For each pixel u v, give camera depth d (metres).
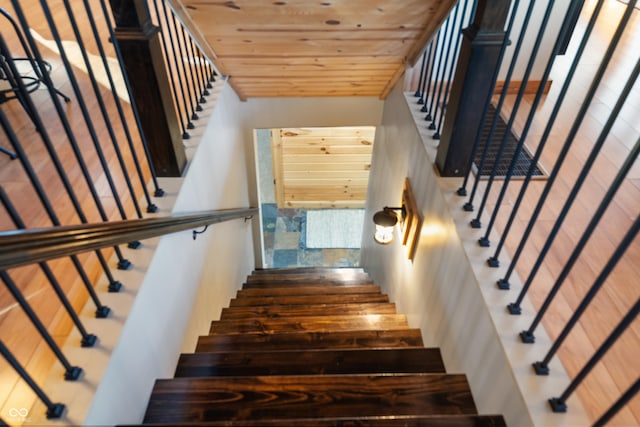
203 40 2.46
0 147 2.04
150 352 1.62
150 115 1.76
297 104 3.90
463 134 1.88
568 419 1.18
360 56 2.82
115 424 1.33
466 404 1.61
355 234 6.15
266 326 2.75
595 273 1.64
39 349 1.39
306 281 4.60
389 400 1.62
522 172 2.24
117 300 1.46
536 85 3.03
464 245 1.71
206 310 2.59
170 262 1.85
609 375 1.30
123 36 1.51
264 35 2.48
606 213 1.93
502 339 1.37
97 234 1.07
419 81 2.77
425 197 2.28
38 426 1.13
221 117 2.92
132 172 2.10
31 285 1.60
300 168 5.82
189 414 1.58
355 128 5.31
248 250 4.87
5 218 1.81
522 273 1.61
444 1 2.08
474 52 1.62
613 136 2.49
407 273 2.78
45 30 3.12
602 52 3.38
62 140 2.29
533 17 2.81
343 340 2.31
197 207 2.22
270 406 1.60
